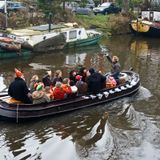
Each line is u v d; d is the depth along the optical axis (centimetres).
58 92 1483
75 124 1411
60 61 2577
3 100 1435
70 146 1213
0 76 2105
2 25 3303
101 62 2600
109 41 3644
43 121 1431
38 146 1222
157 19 4506
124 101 1698
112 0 5428
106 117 1491
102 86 1650
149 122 1455
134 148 1212
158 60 2769
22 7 3612
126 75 1873
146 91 1881
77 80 1606
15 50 2564
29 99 1427
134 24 4150
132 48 3284
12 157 1145
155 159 1154
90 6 4878
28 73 2209
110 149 1198
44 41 2792
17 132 1328
